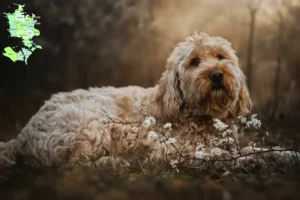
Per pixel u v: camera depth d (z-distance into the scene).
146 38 15.50
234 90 6.59
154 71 15.52
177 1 15.33
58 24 14.16
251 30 13.32
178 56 7.06
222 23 15.23
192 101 6.70
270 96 13.34
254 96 14.03
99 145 6.85
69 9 14.20
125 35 15.59
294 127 9.50
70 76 15.27
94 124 6.88
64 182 5.01
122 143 7.05
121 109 7.33
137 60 15.78
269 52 14.85
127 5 15.34
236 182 5.20
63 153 6.78
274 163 5.90
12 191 4.73
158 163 6.20
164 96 7.03
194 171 5.88
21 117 10.98
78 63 15.34
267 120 10.13
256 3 13.45
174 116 6.94
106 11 15.16
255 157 6.07
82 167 6.03
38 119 7.11
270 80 14.55
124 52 15.62
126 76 15.88
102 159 6.54
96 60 15.65
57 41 14.52
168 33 15.41
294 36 14.55
